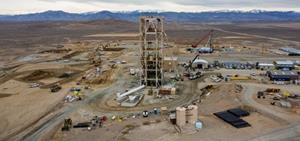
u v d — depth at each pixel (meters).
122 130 57.34
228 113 63.28
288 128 55.84
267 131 54.66
